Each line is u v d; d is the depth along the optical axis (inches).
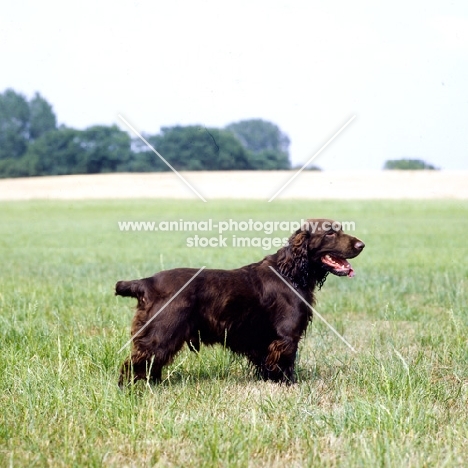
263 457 287.0
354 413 320.8
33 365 383.9
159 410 334.3
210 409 334.6
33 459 281.4
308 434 303.7
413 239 1252.5
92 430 307.7
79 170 2942.9
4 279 777.6
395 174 2807.6
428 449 291.1
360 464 273.4
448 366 410.6
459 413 335.0
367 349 452.8
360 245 385.4
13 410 327.9
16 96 3107.8
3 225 1619.1
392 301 627.8
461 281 732.7
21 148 3122.5
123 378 368.5
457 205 2016.5
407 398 342.6
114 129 2908.5
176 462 281.0
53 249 1135.0
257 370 397.1
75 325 499.8
